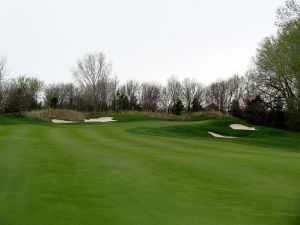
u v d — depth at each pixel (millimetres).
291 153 22438
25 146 19125
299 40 39031
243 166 14555
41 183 11258
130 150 18547
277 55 44094
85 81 79250
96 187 10969
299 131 51156
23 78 88000
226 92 99125
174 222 8406
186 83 102188
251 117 53906
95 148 19016
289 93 48375
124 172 12945
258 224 8445
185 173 13000
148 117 59844
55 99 73875
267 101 54125
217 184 11672
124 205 9453
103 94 81250
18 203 9344
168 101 101375
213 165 14570
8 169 13094
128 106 88812
